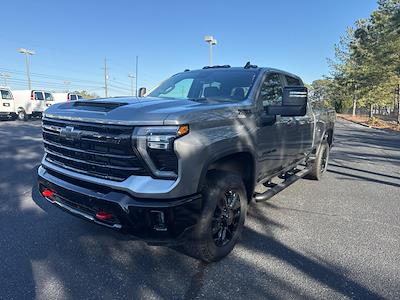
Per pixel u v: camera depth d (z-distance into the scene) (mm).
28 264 3188
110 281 2938
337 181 6684
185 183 2666
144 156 2633
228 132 3109
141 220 2666
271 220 4410
